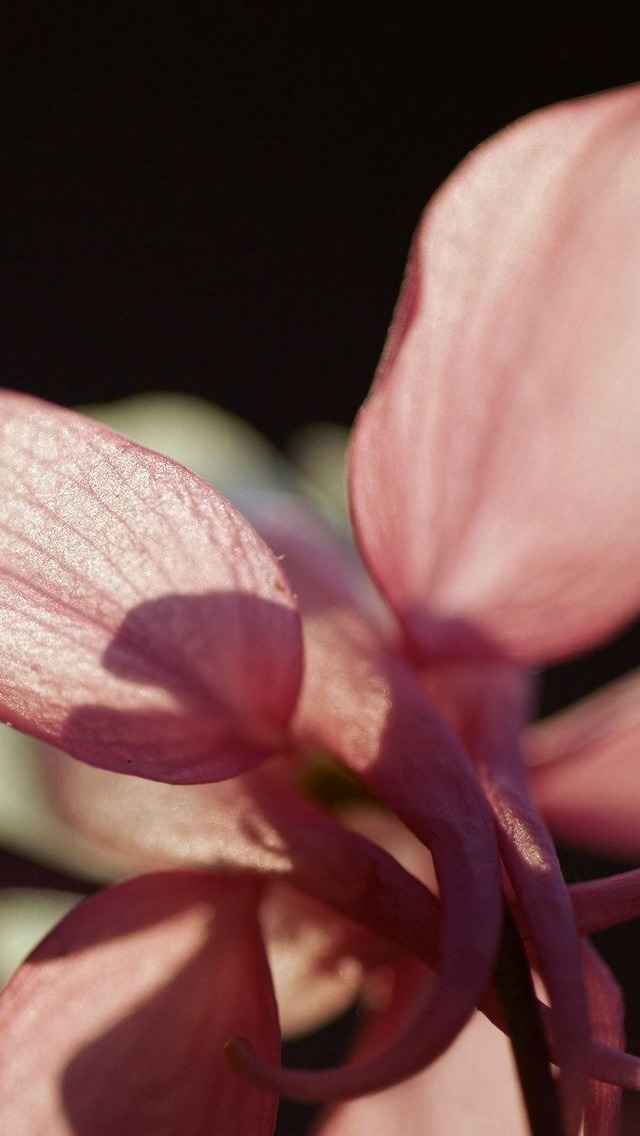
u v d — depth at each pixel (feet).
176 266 1.33
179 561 0.37
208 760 0.38
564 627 0.42
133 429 0.51
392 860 0.39
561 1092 0.35
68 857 0.45
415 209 1.37
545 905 0.37
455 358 0.39
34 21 1.38
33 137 1.35
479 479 0.40
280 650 0.38
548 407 0.40
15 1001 0.39
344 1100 0.35
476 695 0.42
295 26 1.41
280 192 1.37
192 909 0.40
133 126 1.37
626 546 0.41
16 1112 0.38
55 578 0.37
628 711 0.46
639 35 1.39
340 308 1.34
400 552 0.41
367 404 0.39
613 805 0.46
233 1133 0.38
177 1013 0.39
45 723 0.37
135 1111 0.38
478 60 1.40
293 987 0.43
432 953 0.38
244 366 1.31
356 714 0.39
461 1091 0.44
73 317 1.31
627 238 0.39
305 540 0.45
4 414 0.36
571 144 0.38
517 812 0.38
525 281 0.39
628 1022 0.76
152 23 1.40
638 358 0.40
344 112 1.40
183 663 0.37
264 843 0.40
